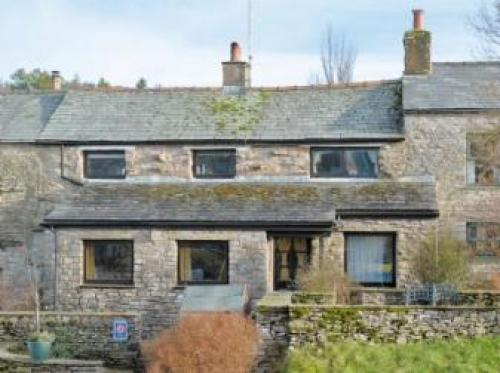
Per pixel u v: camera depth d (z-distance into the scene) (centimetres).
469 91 2516
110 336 1877
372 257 2350
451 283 2130
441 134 2455
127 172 2577
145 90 2802
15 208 2619
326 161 2514
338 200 2373
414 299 2025
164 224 2303
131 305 2320
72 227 2352
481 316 1691
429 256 2250
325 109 2616
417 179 2456
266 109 2652
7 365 1778
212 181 2538
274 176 2511
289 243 2355
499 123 2419
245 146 2527
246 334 1697
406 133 2461
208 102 2719
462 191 2450
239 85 2755
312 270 2156
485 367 1571
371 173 2489
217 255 2311
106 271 2356
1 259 2609
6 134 2684
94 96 2808
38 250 2581
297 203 2362
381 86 2681
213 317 1733
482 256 2445
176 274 2309
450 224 2448
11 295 2472
